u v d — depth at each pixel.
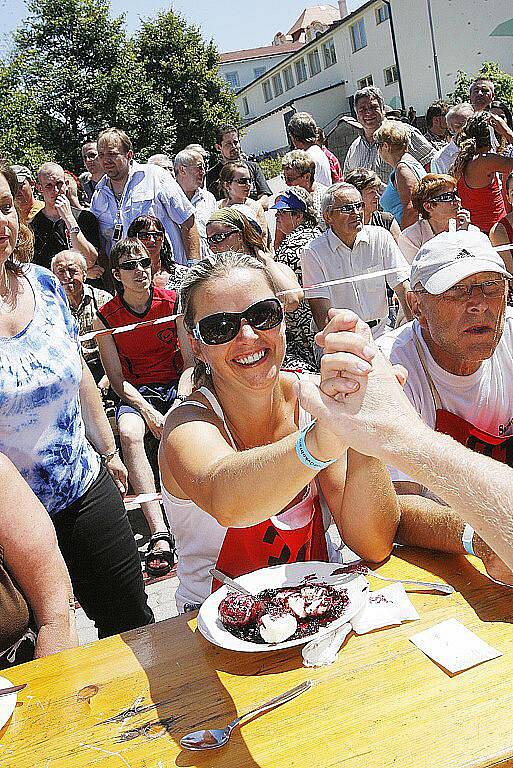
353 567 1.95
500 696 1.39
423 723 1.35
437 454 1.32
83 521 2.63
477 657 1.50
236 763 1.33
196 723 1.45
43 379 2.44
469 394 2.51
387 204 7.39
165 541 4.13
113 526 2.71
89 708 1.54
